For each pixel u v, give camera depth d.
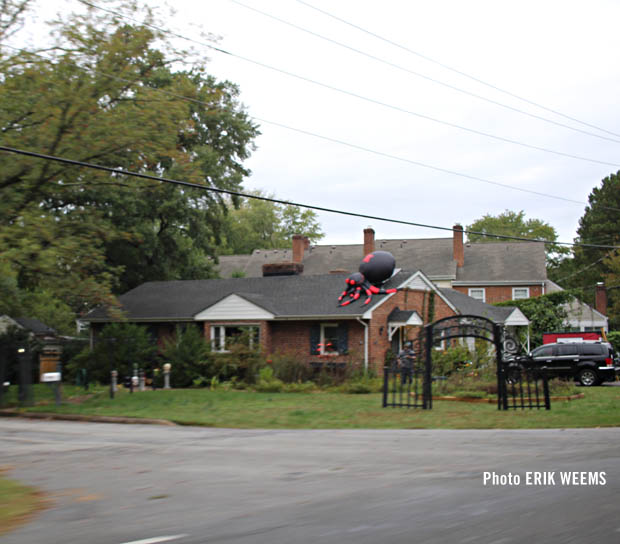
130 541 5.81
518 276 53.66
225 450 11.91
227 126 40.03
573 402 21.03
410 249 58.47
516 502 7.24
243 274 48.88
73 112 21.05
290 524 6.33
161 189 24.59
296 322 31.72
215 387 28.52
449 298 38.72
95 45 21.12
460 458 10.62
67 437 14.30
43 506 7.33
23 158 20.81
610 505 7.09
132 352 30.55
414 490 7.96
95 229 23.14
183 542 5.73
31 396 21.52
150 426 16.78
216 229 42.47
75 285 22.45
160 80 28.39
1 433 15.22
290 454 11.30
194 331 30.91
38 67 20.59
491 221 96.88
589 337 34.91
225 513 6.87
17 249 19.80
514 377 19.88
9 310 29.62
